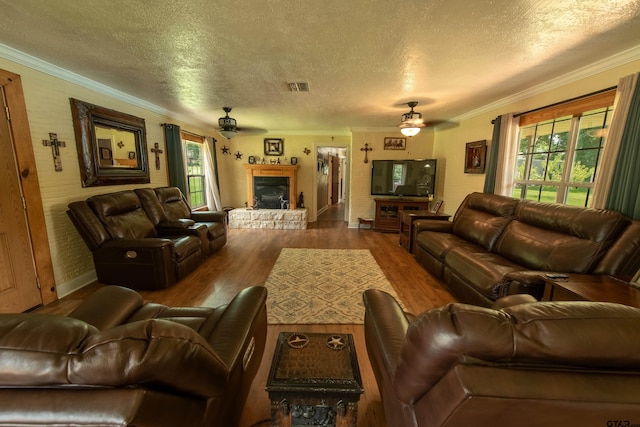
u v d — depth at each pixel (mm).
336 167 9984
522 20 1684
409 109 4137
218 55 2221
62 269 2699
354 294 2816
